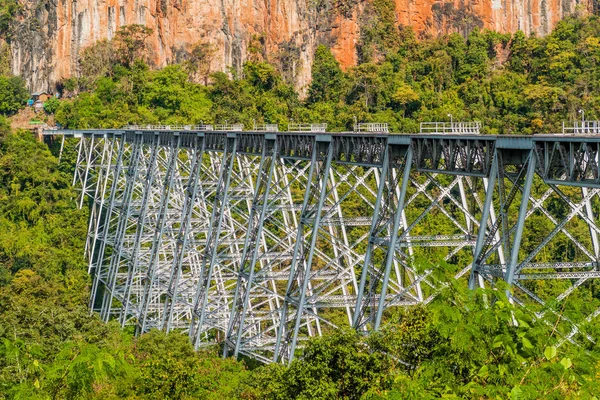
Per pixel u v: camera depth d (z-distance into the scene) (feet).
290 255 405.59
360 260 347.77
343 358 238.89
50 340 391.86
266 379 293.02
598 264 238.48
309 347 247.70
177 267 488.44
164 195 537.65
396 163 307.17
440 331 165.89
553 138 217.77
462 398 156.87
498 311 160.25
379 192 296.71
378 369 234.79
